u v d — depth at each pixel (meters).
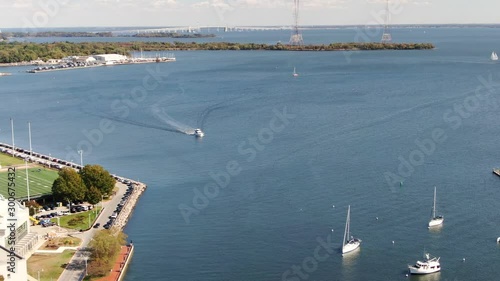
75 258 109.75
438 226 127.38
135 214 137.75
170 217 135.50
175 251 117.44
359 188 152.25
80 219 130.25
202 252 116.75
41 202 140.12
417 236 122.50
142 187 156.62
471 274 107.12
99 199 137.88
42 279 100.94
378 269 108.69
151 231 127.62
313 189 152.12
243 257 114.38
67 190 135.12
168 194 151.88
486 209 137.38
